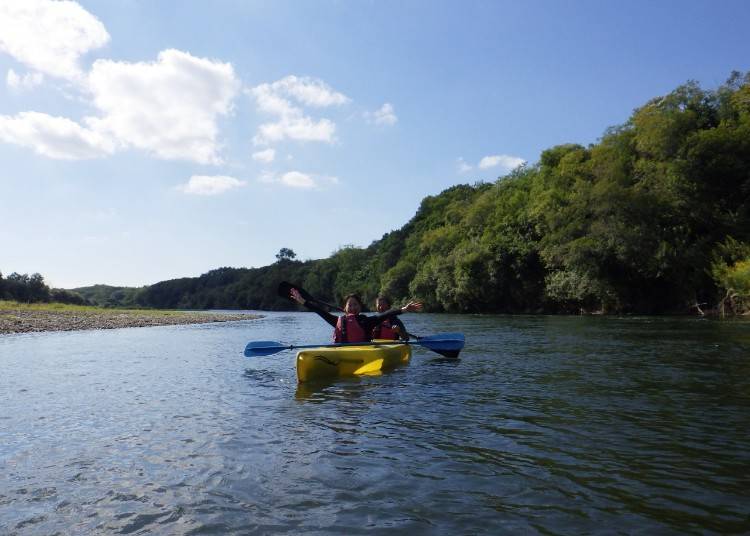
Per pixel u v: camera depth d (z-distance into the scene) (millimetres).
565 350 10398
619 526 2588
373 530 2611
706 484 3119
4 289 55000
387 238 80562
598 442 3994
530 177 46375
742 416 4738
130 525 2738
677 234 25781
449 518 2729
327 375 7348
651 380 6633
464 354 10078
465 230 50344
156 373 8383
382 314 8938
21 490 3266
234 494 3133
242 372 8359
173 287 130000
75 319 27172
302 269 101438
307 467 3566
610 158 29469
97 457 3912
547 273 36375
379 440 4164
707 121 26141
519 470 3414
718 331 13969
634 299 29594
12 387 7168
